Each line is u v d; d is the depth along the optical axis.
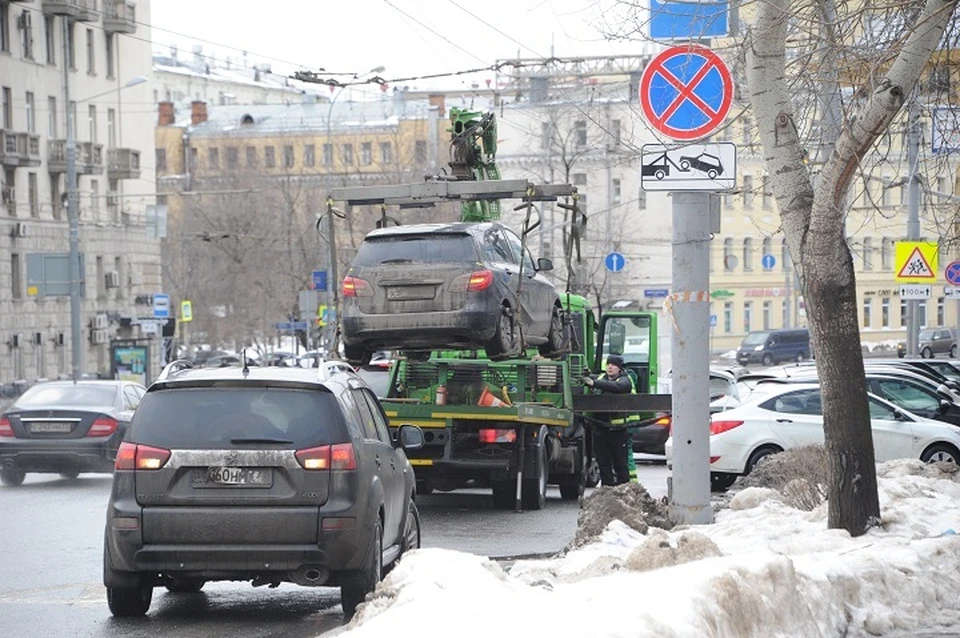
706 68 35.81
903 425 60.22
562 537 44.91
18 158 162.38
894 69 29.66
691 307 39.22
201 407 28.98
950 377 87.50
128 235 190.38
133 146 193.75
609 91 135.50
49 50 173.38
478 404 53.50
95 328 178.00
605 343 70.94
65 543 43.44
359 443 29.41
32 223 166.88
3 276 160.12
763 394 62.03
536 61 107.38
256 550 28.20
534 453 53.81
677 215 39.12
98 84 184.62
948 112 39.88
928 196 42.53
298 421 28.81
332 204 53.50
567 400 55.91
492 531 46.69
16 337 161.75
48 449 64.81
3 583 35.28
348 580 28.88
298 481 28.42
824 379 33.00
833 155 30.88
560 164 182.12
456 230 50.06
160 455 28.53
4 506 55.16
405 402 53.81
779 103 32.47
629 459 60.34
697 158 36.62
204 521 28.27
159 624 29.14
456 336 49.59
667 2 34.72
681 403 39.41
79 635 27.89
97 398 67.12
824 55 33.28
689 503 39.34
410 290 49.69
